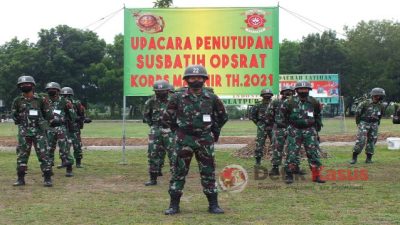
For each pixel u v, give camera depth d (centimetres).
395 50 7238
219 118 792
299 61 7569
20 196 957
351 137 2534
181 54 1466
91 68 6788
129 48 1470
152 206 858
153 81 1472
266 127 1380
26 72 6650
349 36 7506
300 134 1089
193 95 776
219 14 1466
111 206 858
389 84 7162
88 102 7119
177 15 1466
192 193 983
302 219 743
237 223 721
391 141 1903
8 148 2109
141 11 1467
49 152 1087
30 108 1053
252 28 1466
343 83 7375
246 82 1468
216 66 1466
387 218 744
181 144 784
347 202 872
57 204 876
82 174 1270
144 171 1324
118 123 5369
